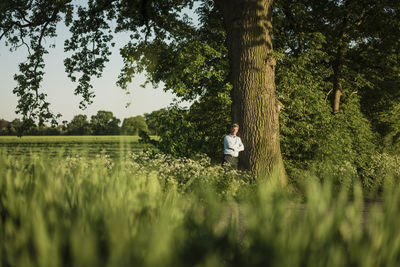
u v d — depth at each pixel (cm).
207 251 97
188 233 110
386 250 100
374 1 1605
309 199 106
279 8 1530
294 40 1554
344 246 102
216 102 1303
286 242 97
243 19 1023
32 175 169
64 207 140
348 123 1491
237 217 112
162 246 88
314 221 102
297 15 1527
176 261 88
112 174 164
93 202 135
